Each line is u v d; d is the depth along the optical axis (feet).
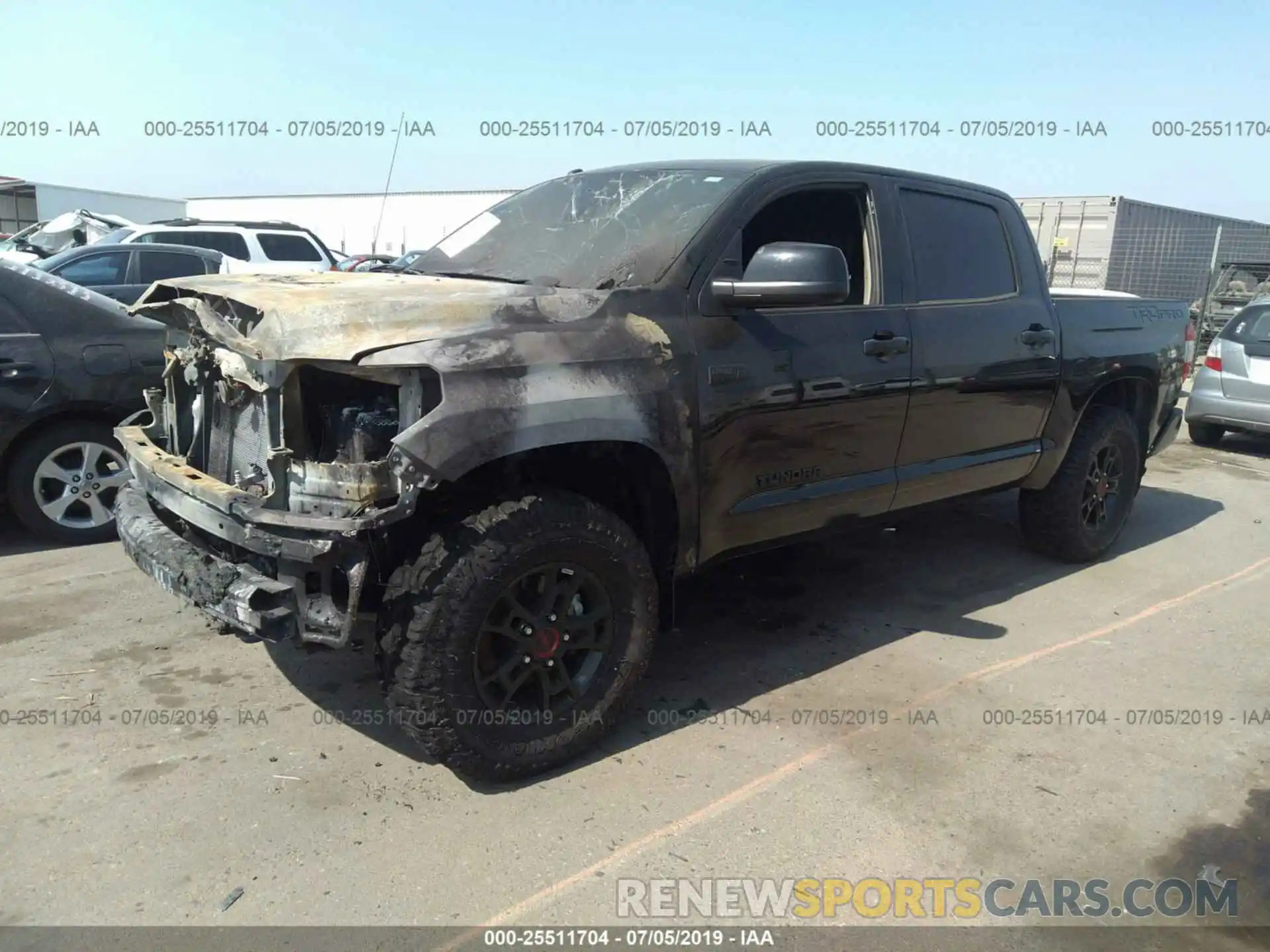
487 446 8.73
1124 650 13.60
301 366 8.80
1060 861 8.84
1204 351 48.29
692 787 9.83
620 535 9.97
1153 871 8.73
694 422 10.41
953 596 15.58
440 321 8.99
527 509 9.27
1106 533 17.48
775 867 8.63
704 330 10.61
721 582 15.89
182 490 9.75
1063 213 57.93
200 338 10.27
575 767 10.17
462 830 9.03
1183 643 13.91
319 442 9.09
